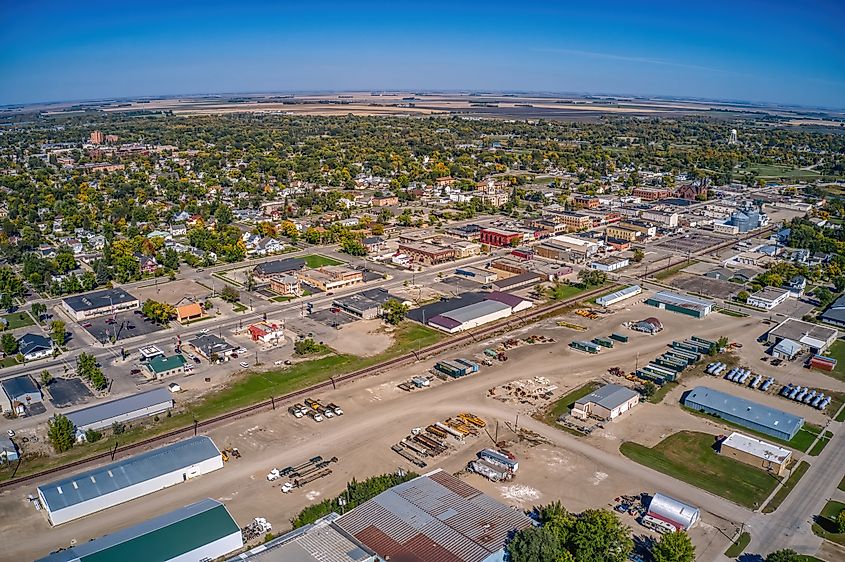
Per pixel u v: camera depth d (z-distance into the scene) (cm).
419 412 10119
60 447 8938
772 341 12962
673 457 8900
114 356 12144
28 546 7031
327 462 8706
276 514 7606
